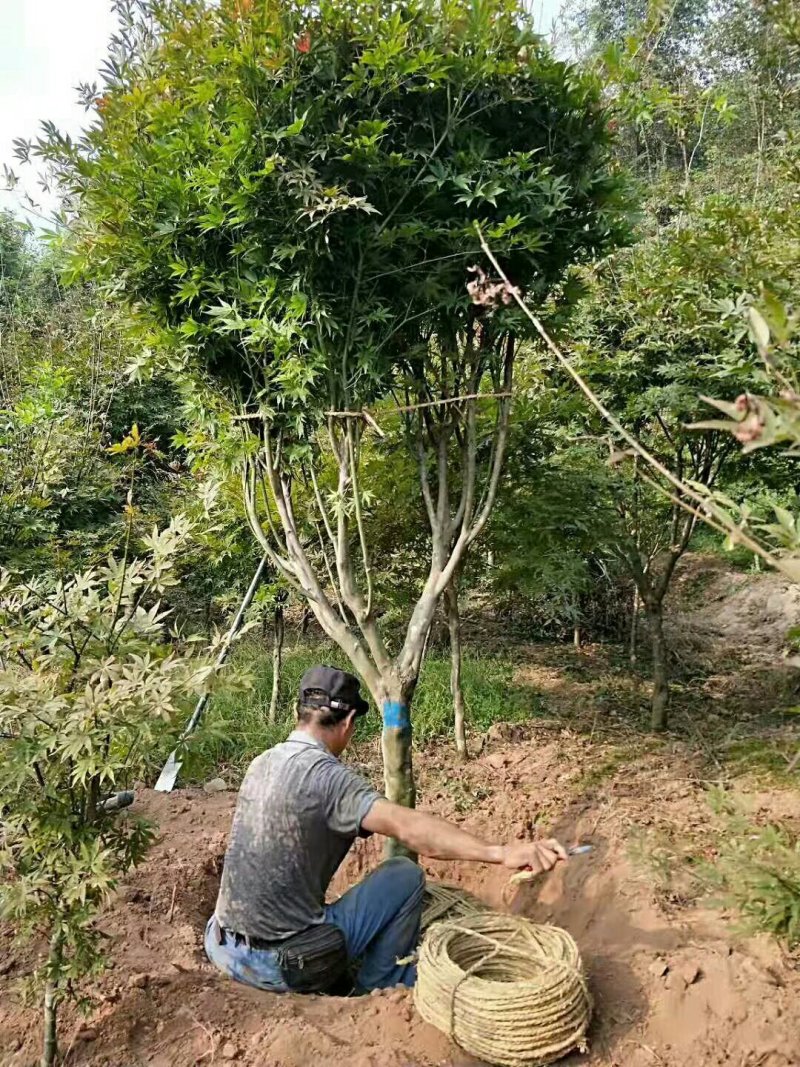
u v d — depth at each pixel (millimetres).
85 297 9688
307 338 3137
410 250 3119
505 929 2867
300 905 2982
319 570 5492
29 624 2627
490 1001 2426
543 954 2662
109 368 8227
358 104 2963
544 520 4809
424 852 2781
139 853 2615
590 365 4871
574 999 2461
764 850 2955
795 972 2609
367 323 3172
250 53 2797
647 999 2635
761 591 8703
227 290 3211
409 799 3584
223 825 4246
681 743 5066
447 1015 2502
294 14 2900
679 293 4270
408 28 2939
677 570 9992
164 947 3123
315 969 2971
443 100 3068
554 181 3062
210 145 2941
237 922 3000
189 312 3334
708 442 4809
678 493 5082
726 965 2635
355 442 3436
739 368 3705
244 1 2807
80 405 8328
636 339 4879
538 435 4902
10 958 2982
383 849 3961
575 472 4949
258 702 5926
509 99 3066
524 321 3334
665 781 4379
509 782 4637
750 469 4867
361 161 2889
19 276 12211
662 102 3395
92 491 6664
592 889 3443
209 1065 2459
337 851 3045
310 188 2799
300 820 2943
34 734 2426
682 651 7414
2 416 7152
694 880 3248
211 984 2883
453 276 3230
